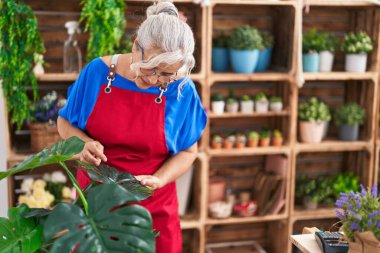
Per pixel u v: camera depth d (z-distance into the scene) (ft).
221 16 10.96
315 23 11.41
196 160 10.43
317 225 11.68
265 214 10.73
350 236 4.67
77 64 9.64
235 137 10.52
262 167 11.79
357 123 10.87
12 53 8.72
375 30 10.62
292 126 10.52
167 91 6.34
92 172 4.94
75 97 6.37
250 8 11.04
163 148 6.48
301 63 10.07
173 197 6.88
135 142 6.38
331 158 12.05
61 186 9.91
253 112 10.36
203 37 9.71
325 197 11.38
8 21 8.66
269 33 11.21
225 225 12.03
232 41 10.10
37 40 9.02
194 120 6.61
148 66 4.91
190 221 10.35
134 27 10.53
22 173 10.40
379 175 11.27
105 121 6.29
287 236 10.89
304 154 11.91
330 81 11.70
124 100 6.29
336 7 11.24
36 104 9.62
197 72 10.11
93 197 4.11
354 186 11.10
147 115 6.33
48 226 3.86
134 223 3.99
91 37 9.04
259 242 12.21
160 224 6.72
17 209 4.38
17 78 8.82
